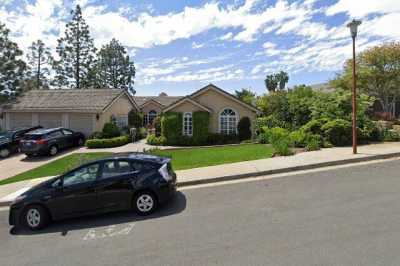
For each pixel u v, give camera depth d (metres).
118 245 5.98
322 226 5.87
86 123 25.77
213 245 5.47
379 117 25.45
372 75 27.78
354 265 4.37
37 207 7.68
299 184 9.25
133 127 30.25
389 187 8.20
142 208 7.72
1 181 13.84
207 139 23.27
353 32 12.49
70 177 7.94
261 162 12.64
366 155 12.38
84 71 46.66
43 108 26.50
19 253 6.18
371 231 5.46
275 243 5.30
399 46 27.14
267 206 7.41
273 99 25.31
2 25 32.78
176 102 23.66
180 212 7.61
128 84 59.06
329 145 15.59
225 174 10.98
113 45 57.44
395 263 4.35
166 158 8.52
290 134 17.06
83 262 5.36
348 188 8.38
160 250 5.50
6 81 33.56
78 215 7.79
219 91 23.98
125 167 7.98
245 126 23.73
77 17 45.59
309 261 4.57
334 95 18.97
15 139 21.67
